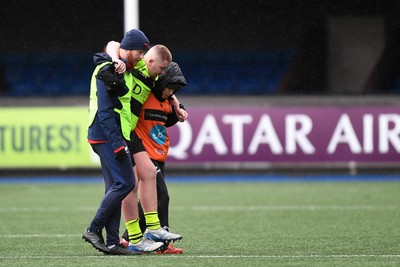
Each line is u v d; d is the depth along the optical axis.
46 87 73.88
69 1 70.12
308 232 32.38
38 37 70.94
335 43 69.00
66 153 58.09
